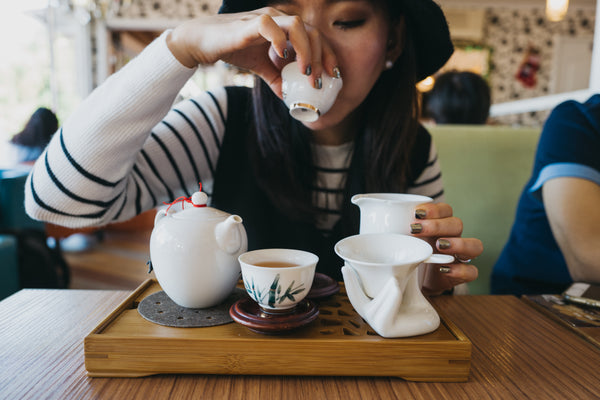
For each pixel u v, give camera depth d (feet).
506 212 5.33
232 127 3.33
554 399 1.59
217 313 1.95
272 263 1.92
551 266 3.85
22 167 9.12
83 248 13.23
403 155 3.15
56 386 1.59
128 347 1.66
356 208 3.11
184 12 21.48
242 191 3.27
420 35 2.98
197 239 1.84
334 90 2.27
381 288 1.75
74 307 2.38
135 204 2.92
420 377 1.70
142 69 2.19
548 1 11.76
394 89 3.09
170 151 3.01
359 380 1.69
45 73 18.97
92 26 20.74
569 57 24.21
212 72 21.75
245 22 1.96
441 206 2.18
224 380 1.66
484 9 23.73
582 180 3.43
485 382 1.71
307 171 3.32
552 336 2.17
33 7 14.82
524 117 24.39
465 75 5.94
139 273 10.73
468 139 5.38
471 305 2.59
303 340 1.67
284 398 1.55
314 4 2.34
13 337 1.99
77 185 2.32
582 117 3.73
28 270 7.50
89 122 2.24
